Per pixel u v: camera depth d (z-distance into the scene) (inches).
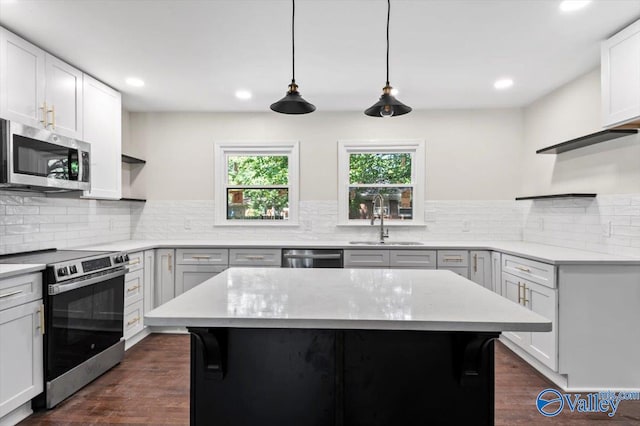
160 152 167.9
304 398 57.9
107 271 107.9
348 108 162.4
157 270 145.3
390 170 168.1
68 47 103.7
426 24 92.5
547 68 119.2
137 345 133.8
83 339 99.6
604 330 97.7
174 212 168.1
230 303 53.0
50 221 119.0
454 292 60.7
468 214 162.7
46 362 87.7
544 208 144.4
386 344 57.6
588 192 119.8
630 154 103.0
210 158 167.8
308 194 166.4
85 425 82.4
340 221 165.3
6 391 77.6
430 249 142.0
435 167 163.6
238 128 167.5
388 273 79.2
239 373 58.2
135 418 85.4
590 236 118.4
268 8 85.4
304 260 144.0
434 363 57.5
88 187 110.3
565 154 132.1
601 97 105.2
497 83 132.7
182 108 162.9
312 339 57.7
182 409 89.4
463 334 55.2
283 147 167.0
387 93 75.6
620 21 90.7
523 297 114.7
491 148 162.1
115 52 107.3
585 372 97.9
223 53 108.9
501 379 105.3
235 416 58.2
